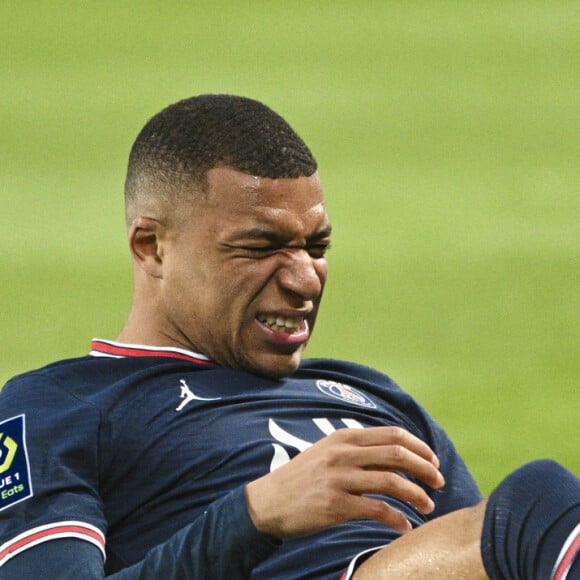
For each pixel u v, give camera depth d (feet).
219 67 224.94
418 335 113.91
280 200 48.98
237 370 50.19
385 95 208.33
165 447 46.73
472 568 39.52
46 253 136.05
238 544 40.55
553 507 38.75
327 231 50.21
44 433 45.65
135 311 51.55
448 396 99.81
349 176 164.96
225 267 49.11
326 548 46.01
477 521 40.37
